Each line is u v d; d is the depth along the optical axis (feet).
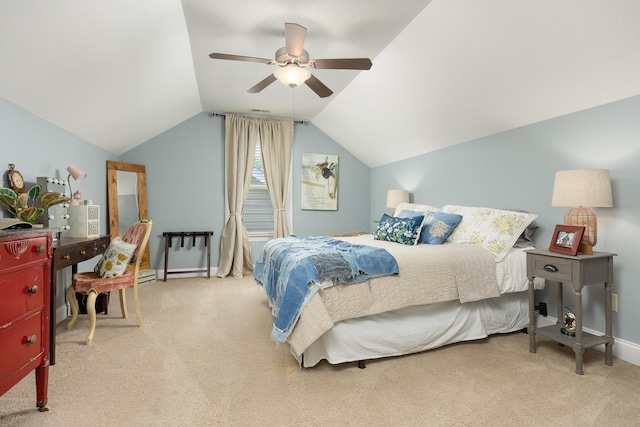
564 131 8.87
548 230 9.33
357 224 18.99
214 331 9.13
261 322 9.86
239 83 12.87
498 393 6.13
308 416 5.45
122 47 8.07
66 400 5.79
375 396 6.04
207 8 8.05
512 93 9.20
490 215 9.82
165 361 7.32
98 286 8.49
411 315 7.89
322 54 10.37
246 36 9.39
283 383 6.47
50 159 9.53
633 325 7.41
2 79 6.91
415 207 13.33
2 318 4.51
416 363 7.34
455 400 5.91
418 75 10.48
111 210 13.87
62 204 9.54
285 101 14.97
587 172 7.17
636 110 7.32
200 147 16.49
